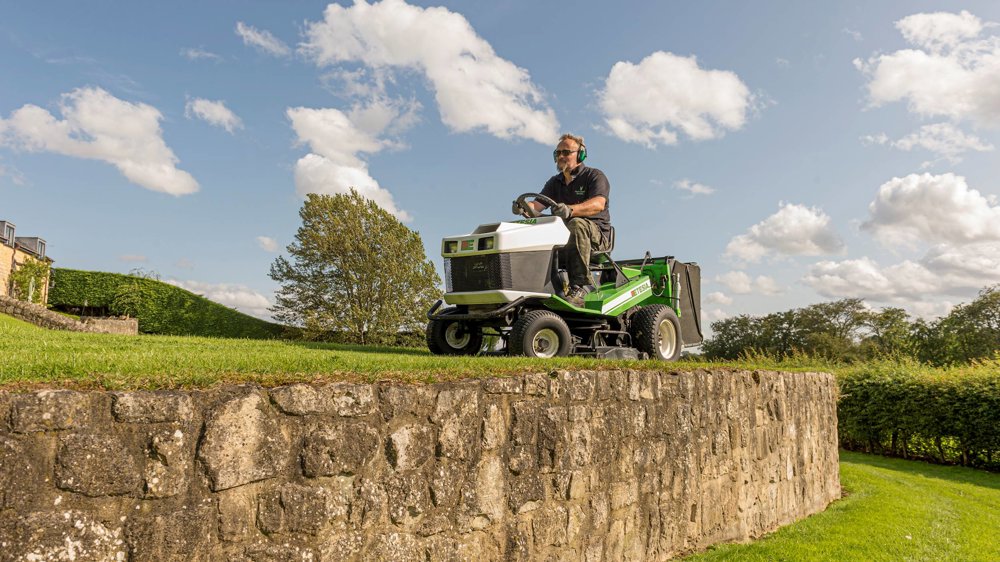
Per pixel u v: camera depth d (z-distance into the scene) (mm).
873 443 15047
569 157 6707
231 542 2246
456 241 5969
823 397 8109
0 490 1773
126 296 29750
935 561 5309
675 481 4773
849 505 7691
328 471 2529
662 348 7309
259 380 2520
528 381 3535
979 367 14211
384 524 2723
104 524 1966
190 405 2178
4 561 1761
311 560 2457
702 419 5152
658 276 7602
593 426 3986
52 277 32406
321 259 29953
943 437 13438
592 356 6438
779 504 6461
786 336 49750
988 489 10375
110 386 2127
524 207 6391
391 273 29375
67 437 1911
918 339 40656
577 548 3807
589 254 6262
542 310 5812
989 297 37938
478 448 3197
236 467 2270
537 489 3545
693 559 4730
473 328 6707
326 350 5441
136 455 2043
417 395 2908
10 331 5375
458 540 3057
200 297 30266
